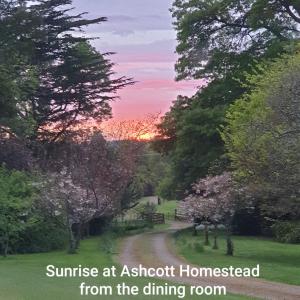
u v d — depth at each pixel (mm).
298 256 24938
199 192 31359
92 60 41000
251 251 27125
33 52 37094
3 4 34844
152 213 54531
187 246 29359
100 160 33406
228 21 40188
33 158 33656
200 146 39188
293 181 18031
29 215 27500
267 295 14711
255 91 28031
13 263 21500
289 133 17250
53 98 40594
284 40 36906
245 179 22891
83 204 27609
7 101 32969
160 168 72438
